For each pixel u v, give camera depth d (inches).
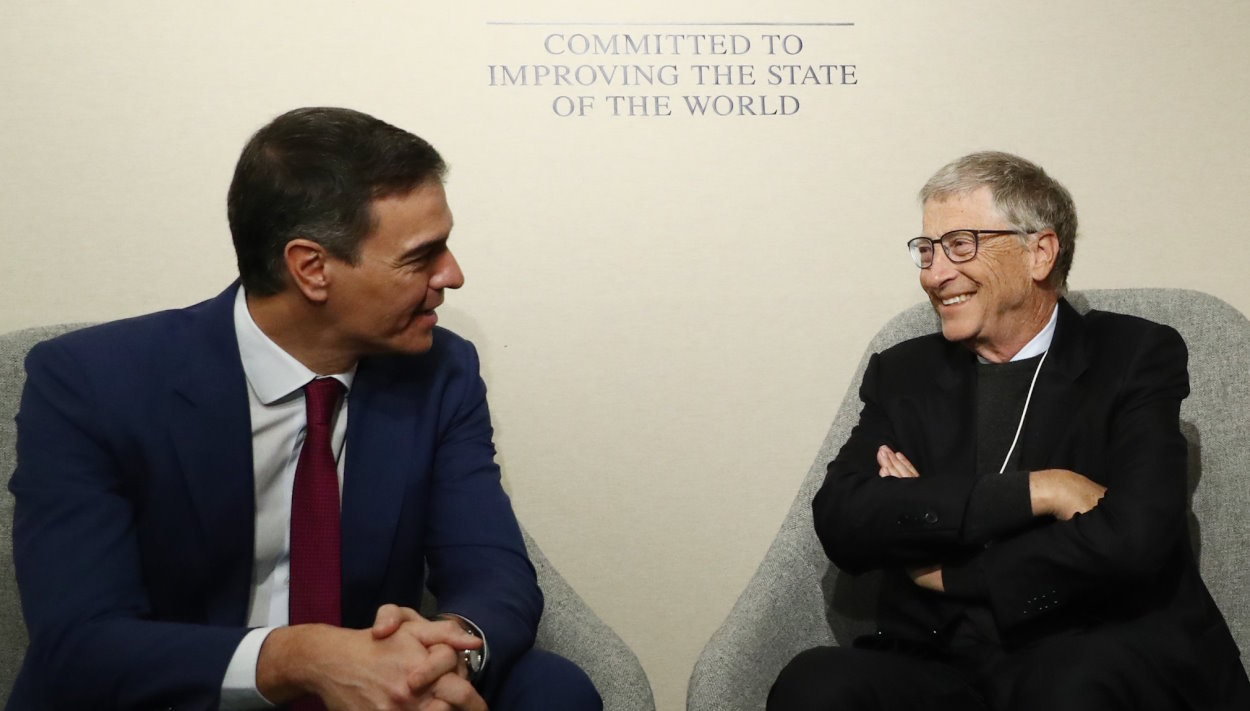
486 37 90.3
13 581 72.0
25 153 86.1
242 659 56.6
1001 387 75.6
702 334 94.0
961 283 73.5
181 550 64.1
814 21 93.3
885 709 66.1
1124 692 62.6
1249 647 75.9
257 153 62.2
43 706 59.7
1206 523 78.0
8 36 85.5
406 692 54.9
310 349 64.9
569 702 61.4
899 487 70.8
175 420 63.2
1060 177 95.4
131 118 87.0
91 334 64.7
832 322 95.0
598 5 91.5
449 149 90.4
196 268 88.2
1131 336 73.9
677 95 92.5
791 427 95.3
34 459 61.4
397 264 62.2
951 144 94.7
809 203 94.1
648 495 94.6
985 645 70.5
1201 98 95.9
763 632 75.5
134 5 86.6
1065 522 66.7
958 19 94.1
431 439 69.9
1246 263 96.8
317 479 65.8
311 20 88.2
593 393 93.3
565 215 92.0
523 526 93.3
